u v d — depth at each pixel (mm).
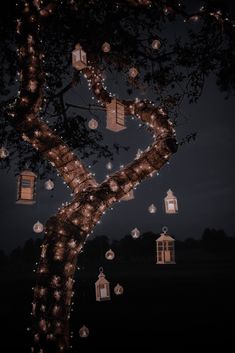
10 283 27016
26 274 35719
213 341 8594
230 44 5277
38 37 3740
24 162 6367
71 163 3809
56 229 3418
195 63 5402
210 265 34219
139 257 36219
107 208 3781
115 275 29359
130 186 3811
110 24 5141
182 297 16156
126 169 3850
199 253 43906
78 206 3523
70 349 3314
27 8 3701
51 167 6688
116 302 15781
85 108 5836
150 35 5668
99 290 4797
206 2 5023
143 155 3980
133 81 5277
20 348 8047
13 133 6164
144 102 4379
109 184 3682
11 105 3748
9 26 4781
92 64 4879
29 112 3656
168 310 13219
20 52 3670
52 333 3172
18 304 16156
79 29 5055
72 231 3418
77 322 11578
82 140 6492
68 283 3328
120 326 10742
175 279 24078
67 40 5543
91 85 4773
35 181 4125
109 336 9492
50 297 3225
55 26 5113
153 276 27281
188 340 8781
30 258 42250
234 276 24047
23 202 4043
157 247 4859
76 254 3453
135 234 5816
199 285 19953
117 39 5430
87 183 3803
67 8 4832
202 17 5105
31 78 3607
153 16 5566
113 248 36906
